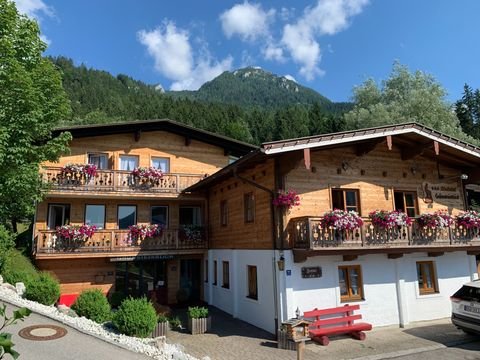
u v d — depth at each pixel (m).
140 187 17.27
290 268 11.62
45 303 10.40
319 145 11.26
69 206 16.97
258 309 12.78
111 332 8.59
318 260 12.01
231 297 14.99
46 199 16.52
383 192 13.86
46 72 12.75
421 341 10.89
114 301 14.78
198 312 12.07
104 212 17.53
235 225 15.12
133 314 8.69
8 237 14.01
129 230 16.73
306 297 11.60
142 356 7.30
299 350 7.51
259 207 13.23
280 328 10.49
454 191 15.45
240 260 14.42
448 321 13.29
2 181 11.62
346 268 12.52
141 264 17.80
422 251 12.90
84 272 16.72
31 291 10.38
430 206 14.73
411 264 13.41
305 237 11.23
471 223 13.39
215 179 14.96
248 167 13.65
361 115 32.75
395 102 32.69
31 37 12.58
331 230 11.40
